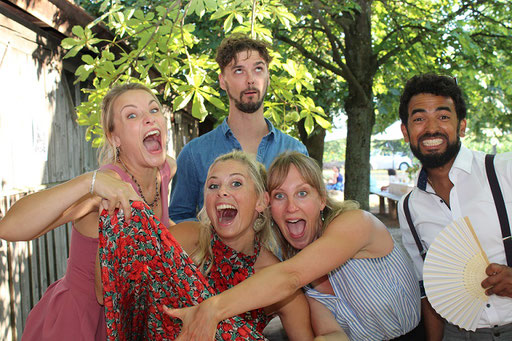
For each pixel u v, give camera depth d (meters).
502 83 8.98
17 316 3.59
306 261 1.86
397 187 12.99
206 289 1.72
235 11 3.39
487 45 7.78
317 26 7.70
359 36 7.69
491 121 13.26
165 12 3.44
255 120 3.06
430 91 2.27
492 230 2.20
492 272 2.03
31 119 3.93
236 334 1.75
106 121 2.20
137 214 1.69
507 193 2.20
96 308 2.01
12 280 3.53
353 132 7.69
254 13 3.43
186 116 10.95
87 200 1.87
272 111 3.91
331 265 1.92
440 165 2.29
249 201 2.03
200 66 3.72
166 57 3.64
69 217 1.84
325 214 2.23
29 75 3.91
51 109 4.33
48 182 4.21
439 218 2.36
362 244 2.03
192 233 2.18
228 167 2.03
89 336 1.96
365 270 2.14
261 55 2.94
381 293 2.15
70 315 1.97
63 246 4.55
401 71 7.85
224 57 2.92
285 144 3.15
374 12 8.62
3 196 3.39
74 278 2.00
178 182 3.13
